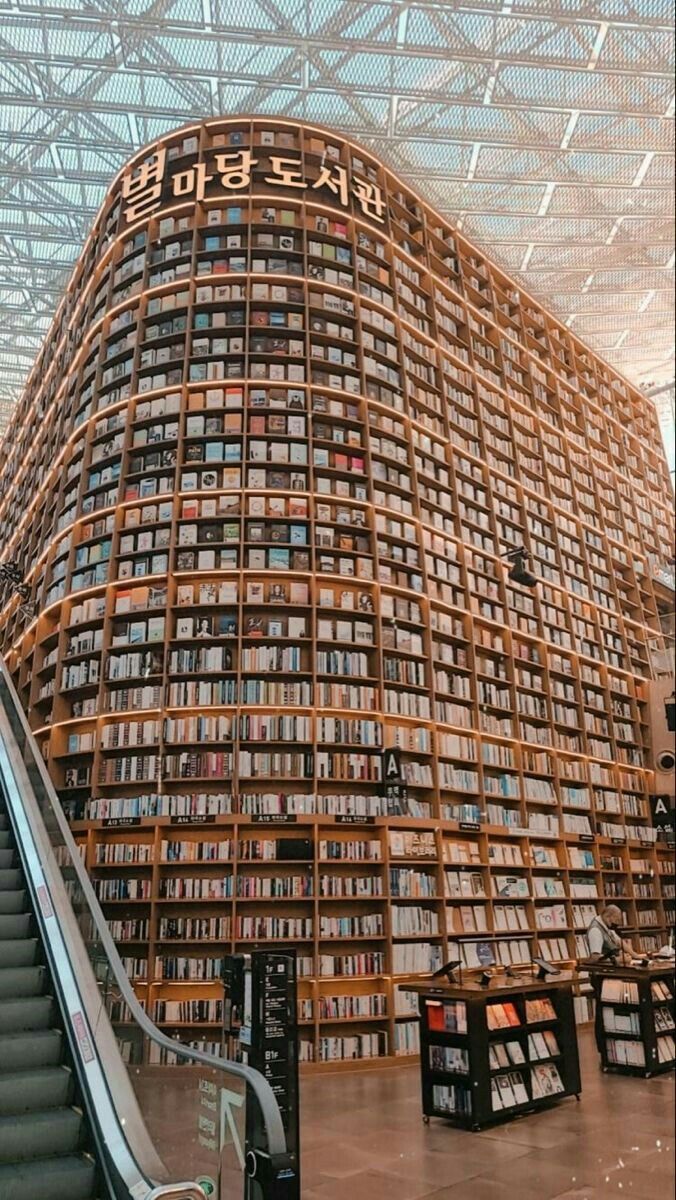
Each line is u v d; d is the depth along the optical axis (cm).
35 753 545
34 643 887
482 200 1114
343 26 809
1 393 1150
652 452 1498
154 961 690
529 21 824
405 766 811
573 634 1116
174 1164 326
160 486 827
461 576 962
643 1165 448
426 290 1056
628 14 819
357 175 1000
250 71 860
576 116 962
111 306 920
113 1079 350
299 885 726
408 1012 725
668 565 1362
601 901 1030
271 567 806
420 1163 454
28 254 979
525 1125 532
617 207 1120
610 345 1427
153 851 719
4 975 419
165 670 760
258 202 930
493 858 878
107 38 785
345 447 873
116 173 942
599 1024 721
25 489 1088
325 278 928
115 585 802
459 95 928
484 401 1098
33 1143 338
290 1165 279
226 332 878
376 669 823
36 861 486
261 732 752
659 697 1168
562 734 1066
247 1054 427
